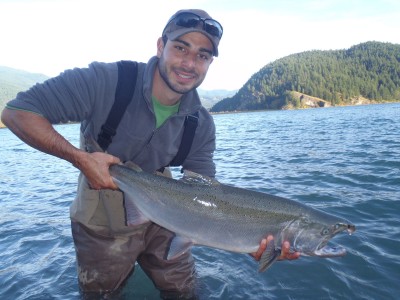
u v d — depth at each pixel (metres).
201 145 1.13
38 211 2.10
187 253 1.21
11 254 1.47
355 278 1.19
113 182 0.96
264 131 8.04
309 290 1.14
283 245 1.03
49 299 1.13
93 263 1.11
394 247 1.38
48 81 0.91
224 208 1.04
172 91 0.97
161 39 0.98
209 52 0.95
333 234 1.08
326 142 4.92
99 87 0.95
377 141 4.62
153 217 1.03
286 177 2.66
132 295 1.17
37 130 0.86
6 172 3.93
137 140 1.00
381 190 2.14
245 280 1.22
